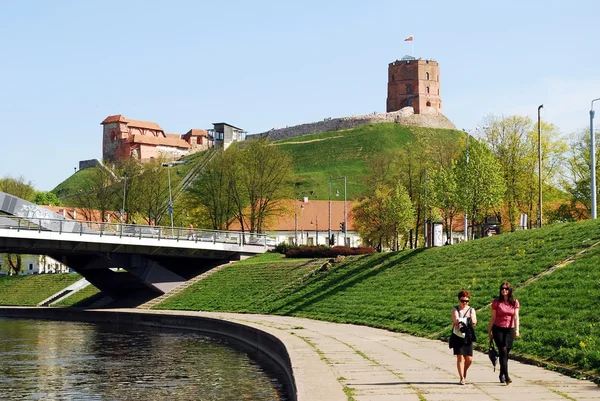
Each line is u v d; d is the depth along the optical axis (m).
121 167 139.75
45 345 57.69
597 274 37.88
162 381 37.59
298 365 29.06
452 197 78.25
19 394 34.56
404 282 58.59
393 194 106.19
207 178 123.75
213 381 36.81
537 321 33.47
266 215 120.31
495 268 49.66
